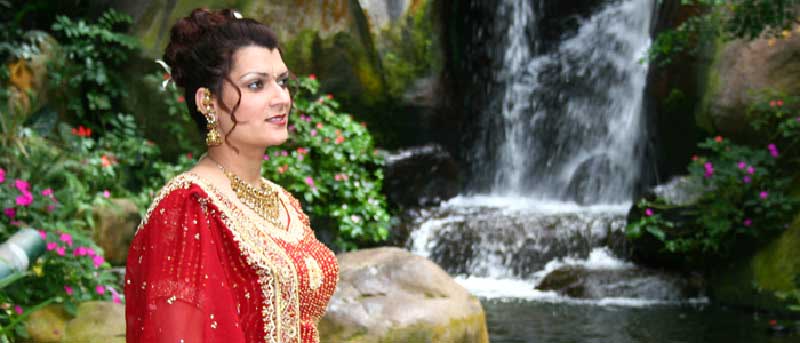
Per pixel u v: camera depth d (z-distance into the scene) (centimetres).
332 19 1062
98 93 1027
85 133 848
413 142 1116
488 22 1226
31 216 594
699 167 881
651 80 1069
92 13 1060
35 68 938
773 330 688
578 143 1207
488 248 921
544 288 848
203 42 187
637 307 787
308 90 1052
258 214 194
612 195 1145
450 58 1134
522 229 931
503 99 1234
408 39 1080
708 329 693
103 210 743
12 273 215
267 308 184
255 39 190
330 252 206
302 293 192
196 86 189
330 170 934
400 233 951
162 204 179
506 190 1212
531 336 659
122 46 1039
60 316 520
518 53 1263
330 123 980
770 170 882
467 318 474
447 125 1138
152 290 170
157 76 1020
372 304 467
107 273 588
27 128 834
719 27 928
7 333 352
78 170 802
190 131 1015
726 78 925
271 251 188
